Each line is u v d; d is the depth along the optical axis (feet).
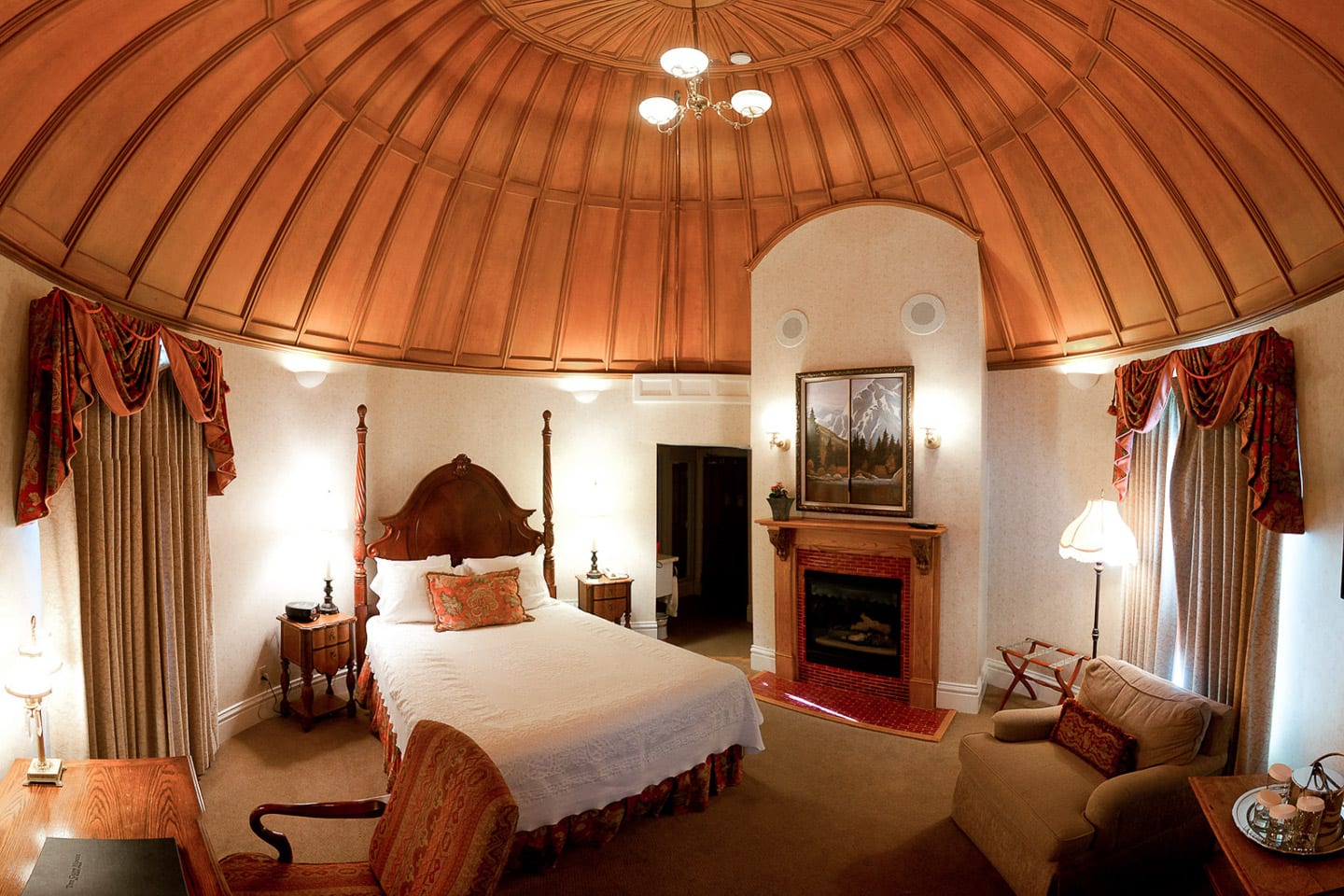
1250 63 11.96
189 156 14.56
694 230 23.89
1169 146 15.01
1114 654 19.88
